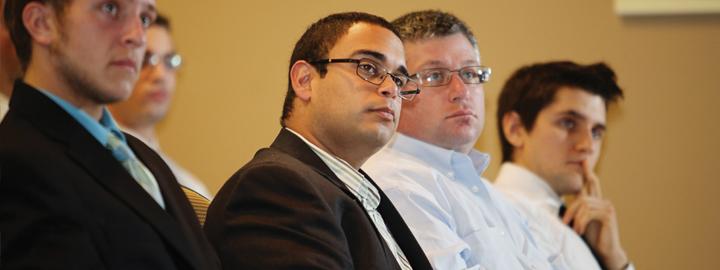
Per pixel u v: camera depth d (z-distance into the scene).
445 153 8.34
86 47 4.77
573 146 10.54
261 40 13.64
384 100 6.46
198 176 13.44
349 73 6.49
